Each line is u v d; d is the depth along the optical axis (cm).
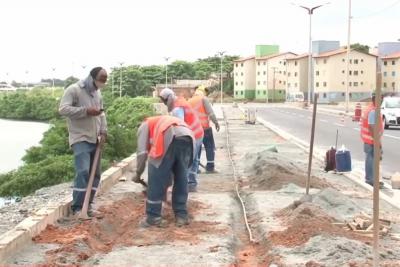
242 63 11894
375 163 555
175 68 12450
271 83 11581
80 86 850
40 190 1627
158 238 746
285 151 1972
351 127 3466
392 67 9050
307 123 3922
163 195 820
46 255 661
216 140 2433
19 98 9050
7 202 1797
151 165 814
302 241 704
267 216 880
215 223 836
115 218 879
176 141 815
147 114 3606
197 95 1380
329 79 9369
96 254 686
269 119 4494
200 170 1455
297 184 1170
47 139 2380
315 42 10406
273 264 632
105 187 1138
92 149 871
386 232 782
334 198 927
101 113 851
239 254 712
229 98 11931
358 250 656
